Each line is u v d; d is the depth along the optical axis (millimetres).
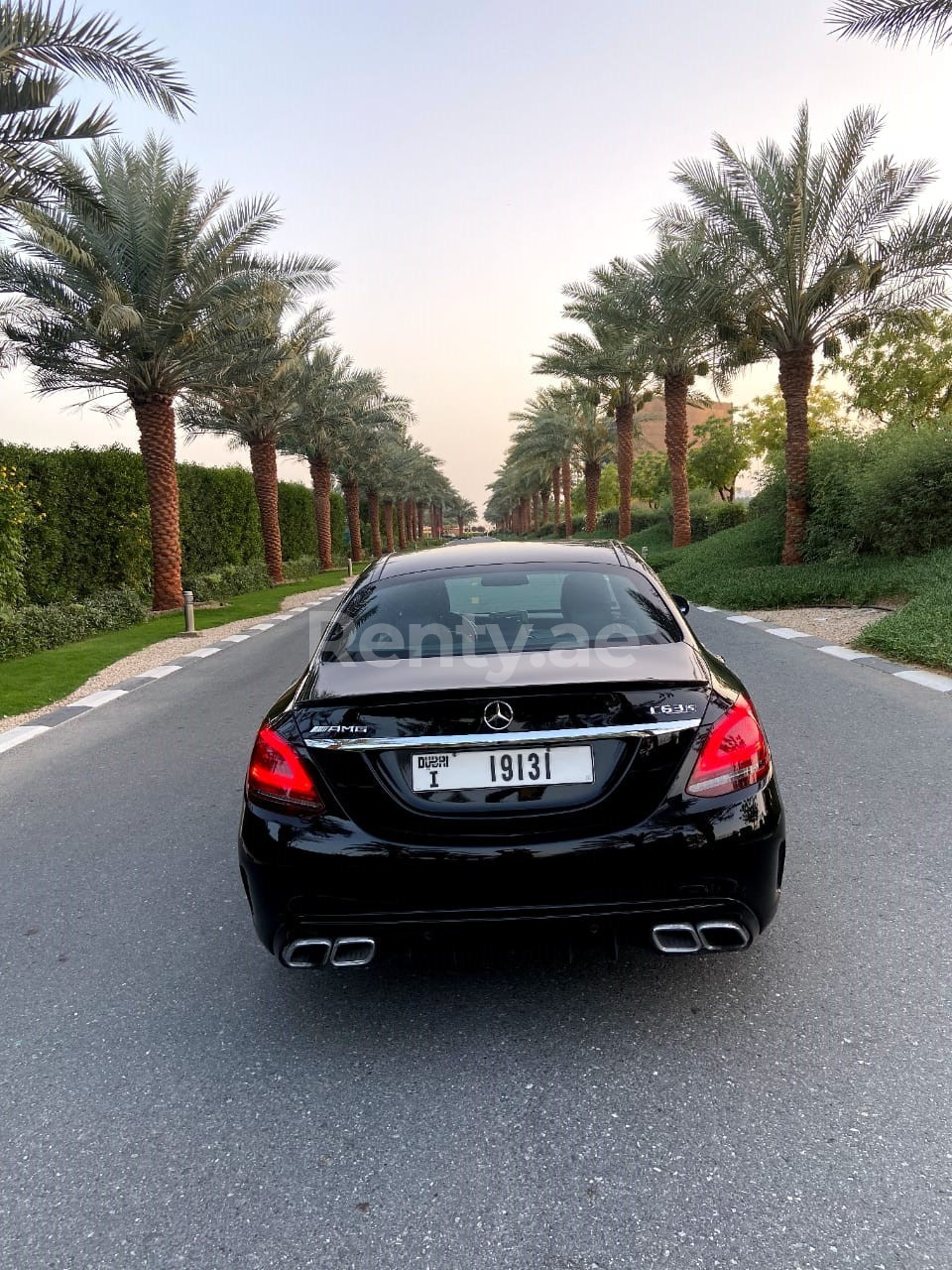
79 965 3066
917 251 14578
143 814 4719
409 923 2299
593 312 25484
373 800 2338
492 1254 1751
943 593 9445
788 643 8984
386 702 2314
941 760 4695
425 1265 1735
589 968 2855
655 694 2350
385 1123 2166
